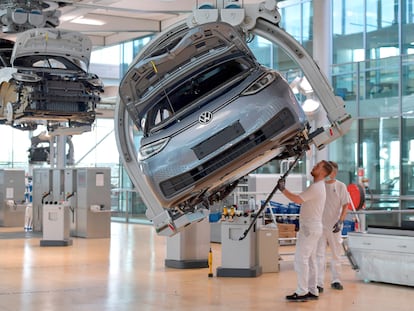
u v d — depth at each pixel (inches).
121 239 745.6
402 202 666.8
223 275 463.8
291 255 577.6
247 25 290.0
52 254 599.2
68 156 1037.8
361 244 440.5
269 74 273.7
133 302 369.7
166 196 270.4
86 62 499.8
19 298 380.8
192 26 292.5
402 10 695.7
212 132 266.4
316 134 286.0
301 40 806.5
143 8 791.7
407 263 417.1
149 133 280.1
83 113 518.9
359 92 706.2
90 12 823.7
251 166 295.7
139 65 281.7
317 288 399.9
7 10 551.2
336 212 404.5
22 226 929.5
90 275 470.9
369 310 346.9
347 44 750.5
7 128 1170.0
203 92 288.2
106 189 773.9
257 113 266.2
